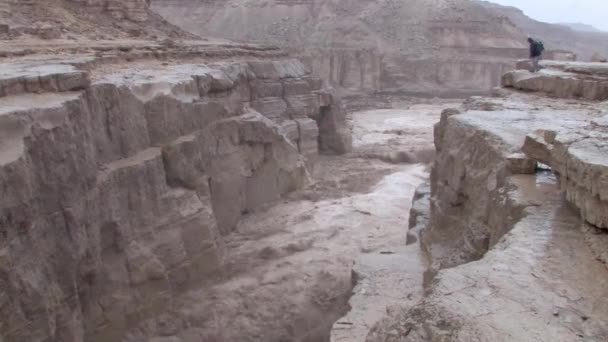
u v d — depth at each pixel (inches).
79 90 560.7
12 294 422.9
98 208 560.7
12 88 506.0
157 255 647.8
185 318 655.8
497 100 656.4
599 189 272.1
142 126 663.1
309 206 1039.0
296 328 679.7
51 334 463.2
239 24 3002.0
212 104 835.4
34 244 454.9
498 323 217.0
